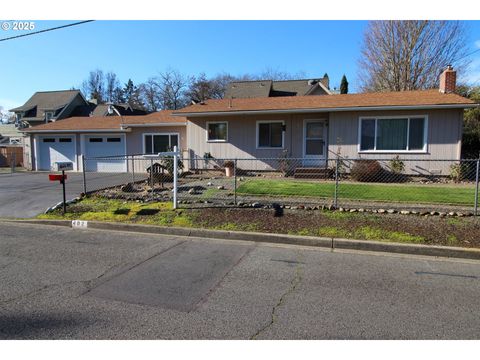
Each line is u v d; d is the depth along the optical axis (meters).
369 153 13.47
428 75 26.89
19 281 4.13
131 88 73.19
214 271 4.52
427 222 6.48
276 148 15.24
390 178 13.06
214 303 3.53
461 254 5.16
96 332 2.96
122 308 3.41
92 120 21.77
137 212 7.79
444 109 12.62
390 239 5.68
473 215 6.85
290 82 33.59
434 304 3.51
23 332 2.96
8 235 6.56
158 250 5.52
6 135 41.59
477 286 4.00
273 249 5.59
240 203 8.17
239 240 6.19
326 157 14.49
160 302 3.55
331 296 3.71
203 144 16.19
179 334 2.94
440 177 12.77
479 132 19.17
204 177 14.39
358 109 13.09
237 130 15.66
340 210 7.43
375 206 7.81
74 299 3.61
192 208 7.98
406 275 4.38
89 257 5.12
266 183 11.57
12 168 20.62
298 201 8.49
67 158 20.64
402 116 13.05
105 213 7.82
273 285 4.03
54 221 7.47
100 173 18.66
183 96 53.25
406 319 3.20
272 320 3.17
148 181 12.77
